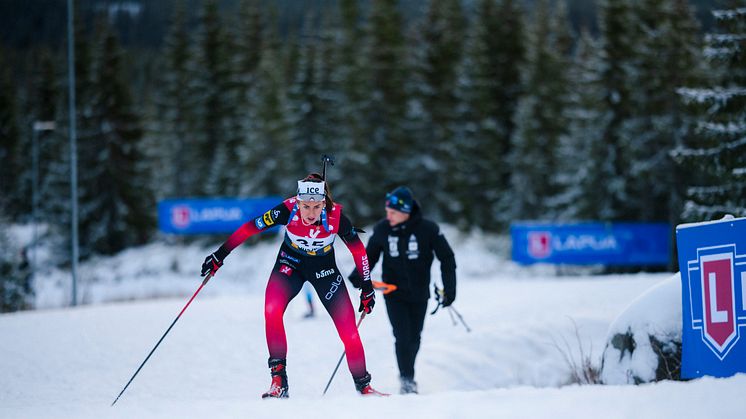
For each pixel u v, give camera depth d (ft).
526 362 68.08
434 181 316.40
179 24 412.98
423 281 56.95
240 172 375.45
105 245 338.34
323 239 42.86
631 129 241.35
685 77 229.66
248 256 296.10
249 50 408.05
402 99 320.09
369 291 44.24
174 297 198.08
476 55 326.03
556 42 376.68
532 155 311.06
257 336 85.61
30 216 465.88
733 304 38.65
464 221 309.42
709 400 28.45
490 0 356.59
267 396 40.01
